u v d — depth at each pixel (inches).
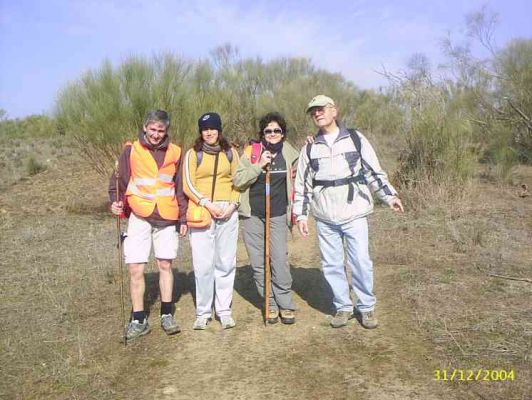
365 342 166.1
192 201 175.0
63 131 455.2
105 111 376.8
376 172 166.4
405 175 379.6
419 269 227.8
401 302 195.0
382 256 251.8
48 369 154.6
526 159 522.0
